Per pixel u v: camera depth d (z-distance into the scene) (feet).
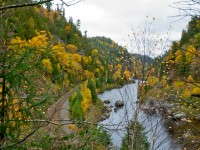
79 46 340.39
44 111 10.00
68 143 10.44
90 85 104.42
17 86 9.56
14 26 9.58
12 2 8.70
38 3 7.24
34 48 9.46
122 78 16.69
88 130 10.98
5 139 9.37
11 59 9.25
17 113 9.75
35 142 9.99
